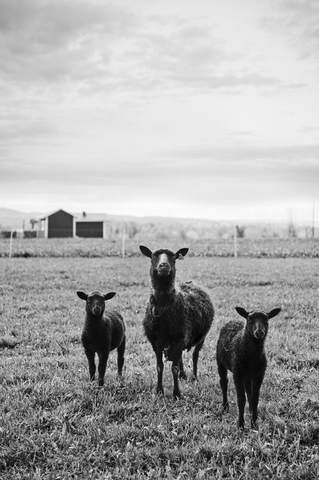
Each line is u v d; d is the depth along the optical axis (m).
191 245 21.16
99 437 3.76
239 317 6.80
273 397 4.39
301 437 3.81
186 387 4.60
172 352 4.58
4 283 9.59
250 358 3.88
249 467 3.49
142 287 9.23
